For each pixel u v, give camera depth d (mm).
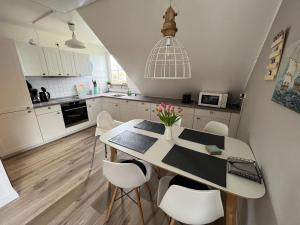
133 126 1949
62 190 1812
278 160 807
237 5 1355
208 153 1314
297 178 596
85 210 1558
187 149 1380
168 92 3312
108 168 1129
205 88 2766
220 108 2584
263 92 1276
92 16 1967
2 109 2305
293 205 590
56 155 2566
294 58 763
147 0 1528
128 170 1080
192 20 1599
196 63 2229
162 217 1497
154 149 1380
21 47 2553
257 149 1210
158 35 1910
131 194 1761
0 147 2365
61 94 3600
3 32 2516
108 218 1450
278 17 1213
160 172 2117
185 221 948
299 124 640
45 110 2840
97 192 1784
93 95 4012
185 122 2891
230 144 1482
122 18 1846
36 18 2291
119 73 4492
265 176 963
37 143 2807
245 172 1015
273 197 794
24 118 2568
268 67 1206
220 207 897
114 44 2383
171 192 883
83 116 3619
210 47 1886
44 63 2895
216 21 1546
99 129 2094
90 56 4078
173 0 1450
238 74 2191
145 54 2350
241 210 1334
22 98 2492
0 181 1569
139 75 3021
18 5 1839
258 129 1254
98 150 2732
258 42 1627
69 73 3365
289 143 712
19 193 1760
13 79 2350
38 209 1566
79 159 2453
